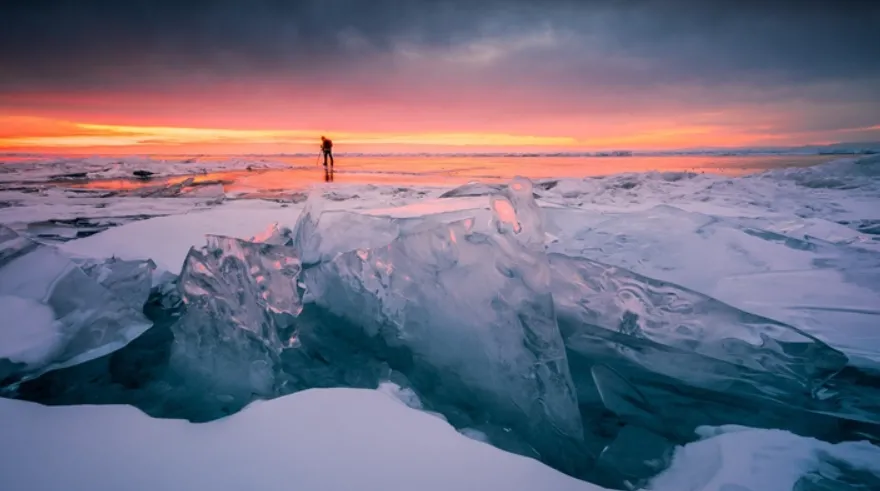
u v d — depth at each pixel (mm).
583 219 4156
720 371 2293
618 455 1834
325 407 1837
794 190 8789
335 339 2561
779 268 3426
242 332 2350
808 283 3230
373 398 1920
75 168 16594
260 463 1494
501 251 2295
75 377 2123
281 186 11203
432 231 2490
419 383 2223
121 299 2646
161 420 1746
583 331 2537
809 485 1562
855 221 6238
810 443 1790
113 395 2006
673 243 3689
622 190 9141
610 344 2469
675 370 2334
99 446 1566
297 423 1726
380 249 2637
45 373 2131
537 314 2176
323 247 2918
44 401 1947
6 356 2098
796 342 2332
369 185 9922
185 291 2477
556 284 2701
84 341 2336
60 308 2420
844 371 2297
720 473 1644
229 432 1662
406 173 15375
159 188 10477
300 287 2922
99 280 2799
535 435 1906
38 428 1660
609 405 2164
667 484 1642
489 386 2094
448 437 1686
